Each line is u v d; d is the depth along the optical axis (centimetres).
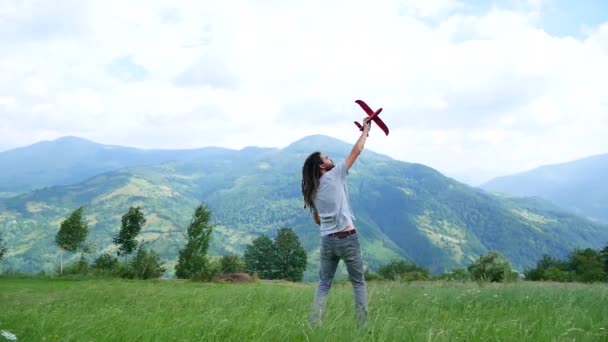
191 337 416
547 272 8381
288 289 1088
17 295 1284
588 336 415
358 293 523
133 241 6888
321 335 405
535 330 447
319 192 528
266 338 402
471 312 607
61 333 443
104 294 1063
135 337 412
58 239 6550
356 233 525
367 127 540
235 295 902
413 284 1171
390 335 409
